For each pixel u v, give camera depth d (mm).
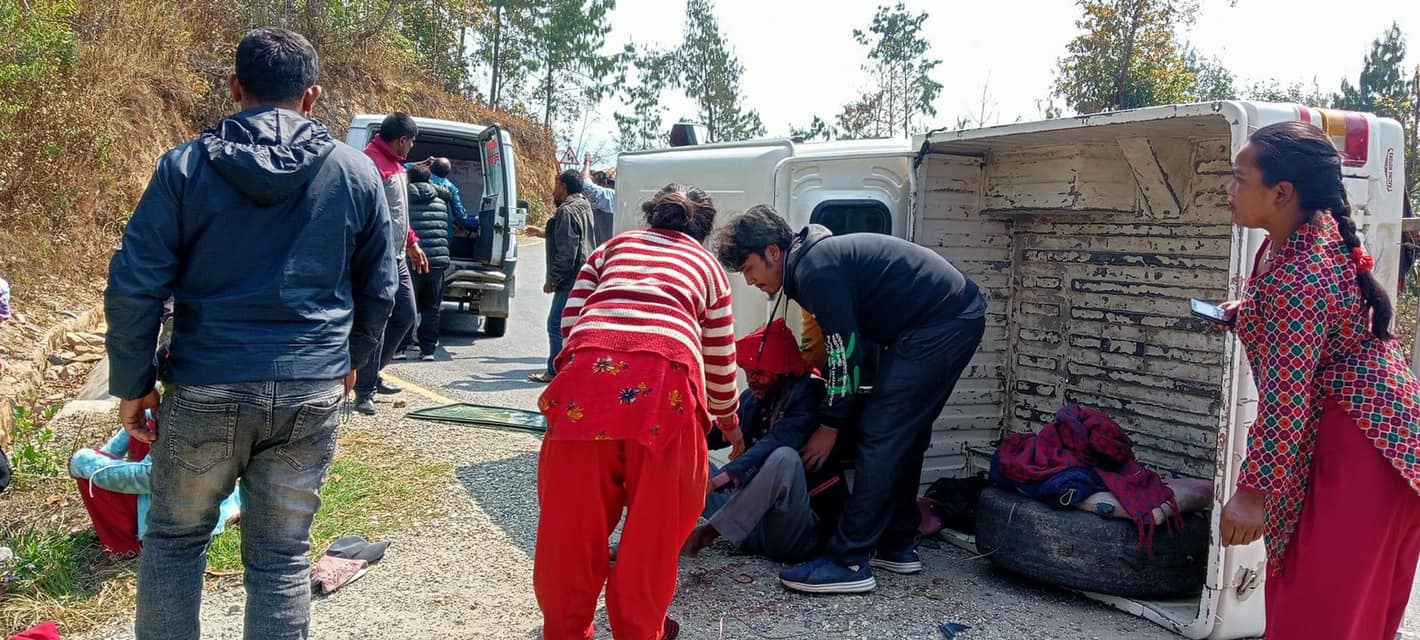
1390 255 3490
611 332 2861
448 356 8586
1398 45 33094
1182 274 4105
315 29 18766
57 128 8781
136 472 3584
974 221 4730
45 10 9031
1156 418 4258
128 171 10062
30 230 8266
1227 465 3230
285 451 2607
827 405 3752
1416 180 13602
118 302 2336
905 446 3725
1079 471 3723
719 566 3975
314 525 4191
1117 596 3611
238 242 2457
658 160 5664
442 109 24469
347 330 2672
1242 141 3125
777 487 3795
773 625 3449
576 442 2832
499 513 4453
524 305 12727
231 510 3973
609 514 2926
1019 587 3865
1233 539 2584
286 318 2514
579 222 7285
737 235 3719
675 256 3039
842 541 3768
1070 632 3438
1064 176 4312
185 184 2404
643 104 47031
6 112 8156
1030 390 4816
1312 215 2555
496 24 37219
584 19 41344
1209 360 4012
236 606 3453
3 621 3244
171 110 12062
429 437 5648
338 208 2592
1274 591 2670
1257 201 2602
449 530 4246
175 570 2613
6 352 6297
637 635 2887
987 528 3914
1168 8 15383
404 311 3799
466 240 9805
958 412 4840
